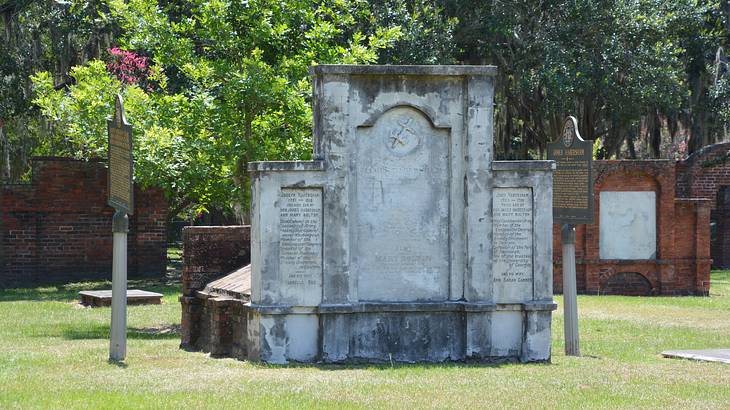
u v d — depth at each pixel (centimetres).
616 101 3416
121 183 1358
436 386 1152
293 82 1936
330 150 1346
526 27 3450
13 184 2905
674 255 2794
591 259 2778
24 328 1842
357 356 1358
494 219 1397
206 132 1969
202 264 1597
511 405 1046
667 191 2788
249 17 1959
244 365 1323
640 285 2811
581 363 1402
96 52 3294
